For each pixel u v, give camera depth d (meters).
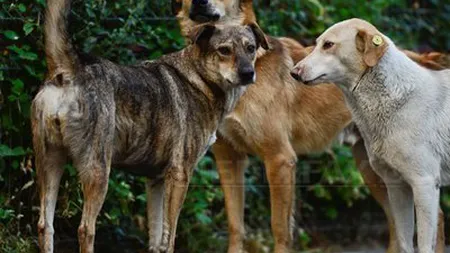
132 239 12.47
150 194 10.41
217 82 10.09
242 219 12.19
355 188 14.92
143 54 12.60
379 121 10.42
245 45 9.97
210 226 13.46
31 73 11.26
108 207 11.94
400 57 10.44
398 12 17.11
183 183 9.91
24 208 11.55
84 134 9.13
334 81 10.39
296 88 12.26
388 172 10.74
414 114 10.34
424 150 10.36
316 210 15.20
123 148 9.58
